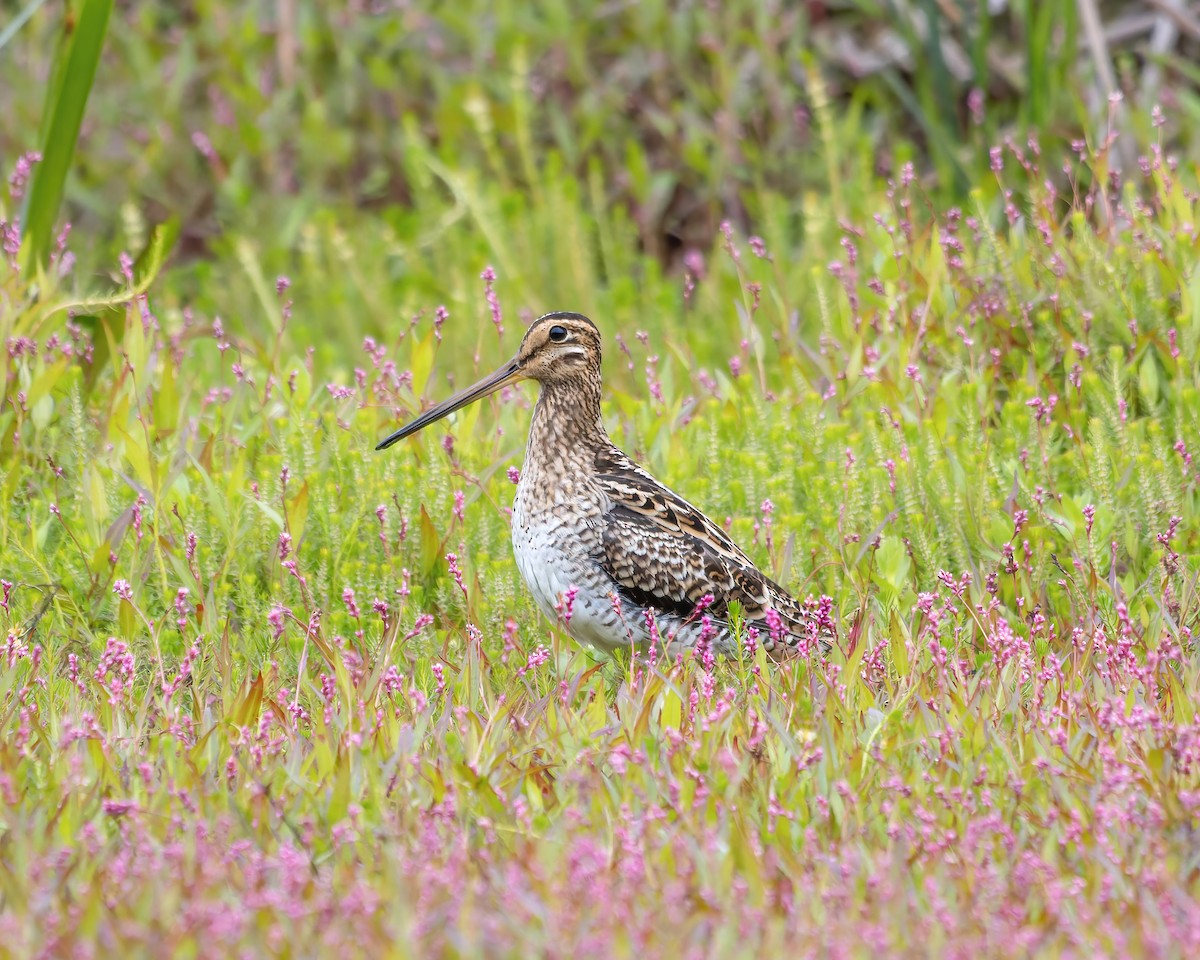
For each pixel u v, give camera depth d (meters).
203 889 6.96
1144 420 12.31
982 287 13.55
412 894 7.00
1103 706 8.64
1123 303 12.97
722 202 19.19
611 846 7.43
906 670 9.53
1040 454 11.91
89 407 12.65
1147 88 18.16
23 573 10.88
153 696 9.21
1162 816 7.79
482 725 8.79
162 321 15.37
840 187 17.22
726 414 12.70
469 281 17.19
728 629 10.26
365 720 8.72
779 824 7.73
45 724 9.00
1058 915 7.04
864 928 6.74
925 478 11.48
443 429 12.59
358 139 19.91
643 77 19.72
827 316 13.52
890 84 18.75
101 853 7.38
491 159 18.09
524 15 19.97
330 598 10.97
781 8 20.16
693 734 8.77
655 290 16.98
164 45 20.22
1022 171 17.22
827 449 12.07
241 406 13.17
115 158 19.39
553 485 10.45
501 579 10.84
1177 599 10.40
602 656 10.73
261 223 18.80
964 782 8.23
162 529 11.21
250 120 19.25
